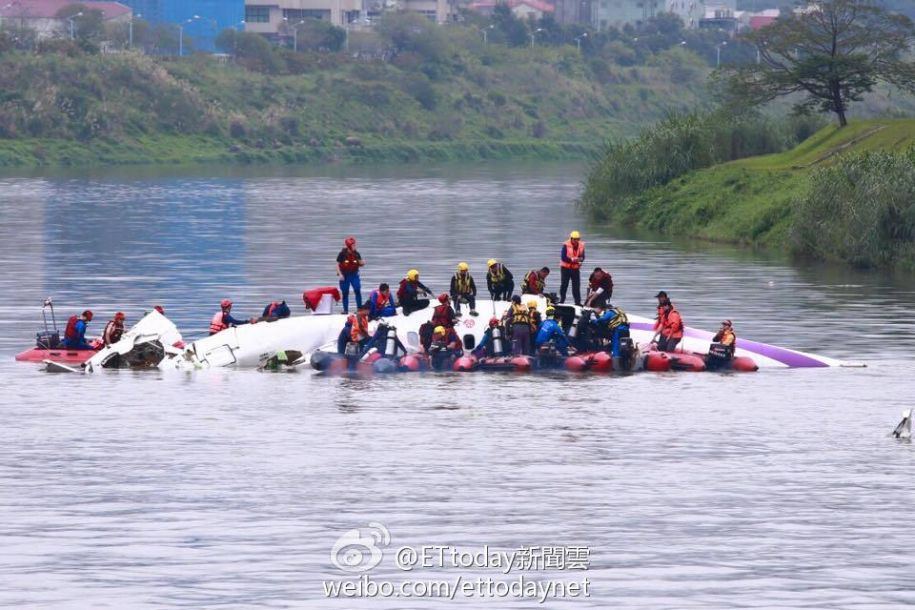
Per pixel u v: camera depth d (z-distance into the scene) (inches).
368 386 3690.9
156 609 2022.6
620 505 2527.1
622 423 3211.1
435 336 3969.0
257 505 2519.7
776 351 4037.9
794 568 2197.3
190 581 2137.1
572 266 4512.8
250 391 3609.7
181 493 2596.0
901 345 4320.9
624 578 2155.5
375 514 2465.6
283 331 4028.1
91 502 2536.9
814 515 2470.5
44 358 4062.5
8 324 4672.7
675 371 3934.5
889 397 3538.4
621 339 3961.6
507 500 2556.6
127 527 2390.5
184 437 3053.6
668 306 4060.0
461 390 3627.0
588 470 2773.1
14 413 3304.6
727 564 2213.3
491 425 3179.1
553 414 3304.6
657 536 2348.7
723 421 3235.7
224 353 3981.3
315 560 2231.8
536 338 3978.8
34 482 2674.7
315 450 2933.1
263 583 2132.1
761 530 2379.4
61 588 2102.6
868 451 2940.5
